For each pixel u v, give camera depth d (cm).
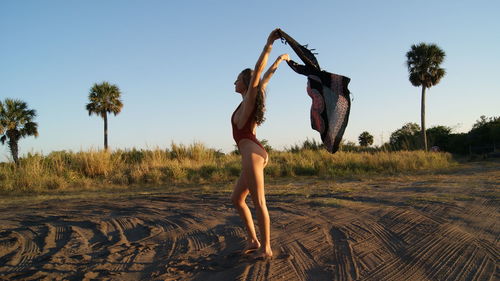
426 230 429
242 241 402
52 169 1316
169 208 665
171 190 1024
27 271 326
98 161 1380
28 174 1199
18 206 782
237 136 331
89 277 306
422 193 730
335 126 339
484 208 550
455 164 2047
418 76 3141
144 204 731
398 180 1066
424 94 3167
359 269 306
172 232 469
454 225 449
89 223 546
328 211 559
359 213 536
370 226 455
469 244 368
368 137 5744
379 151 2058
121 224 531
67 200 865
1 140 2723
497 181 946
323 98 347
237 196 346
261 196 328
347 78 344
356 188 870
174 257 358
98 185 1200
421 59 3158
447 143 4438
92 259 360
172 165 1375
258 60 309
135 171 1309
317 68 350
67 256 372
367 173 1404
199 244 404
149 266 333
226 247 385
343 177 1267
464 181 974
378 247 369
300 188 913
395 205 597
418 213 523
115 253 377
